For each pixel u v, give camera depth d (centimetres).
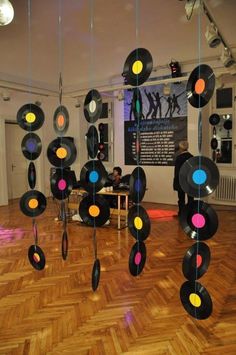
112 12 389
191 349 196
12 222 559
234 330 216
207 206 178
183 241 434
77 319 232
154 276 312
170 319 231
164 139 739
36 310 245
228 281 297
